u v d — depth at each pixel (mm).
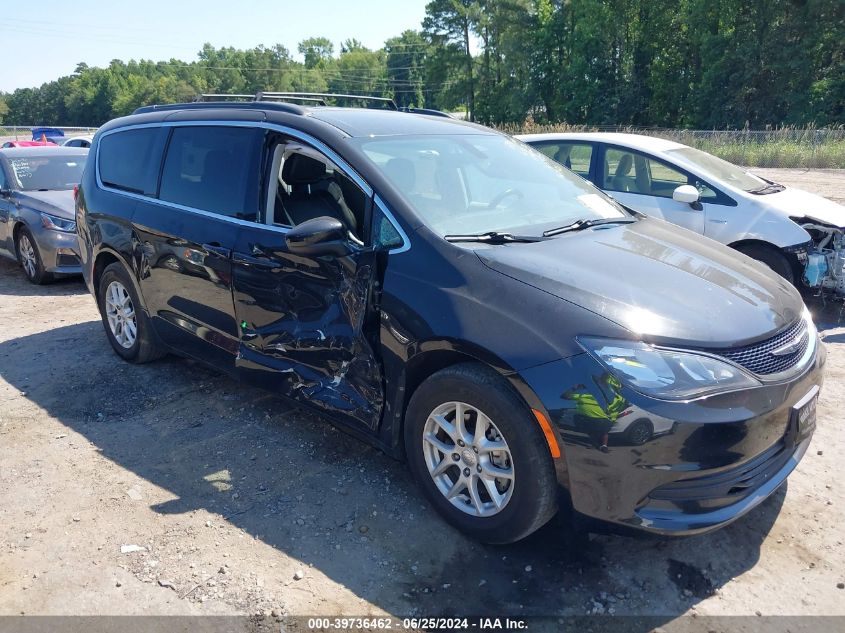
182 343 4492
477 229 3393
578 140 7477
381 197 3354
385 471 3666
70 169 9117
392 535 3117
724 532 3156
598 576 2863
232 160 4047
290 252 3543
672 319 2762
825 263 6066
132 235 4648
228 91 119312
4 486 3539
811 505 3354
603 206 4109
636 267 3145
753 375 2713
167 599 2715
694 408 2564
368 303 3219
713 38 44906
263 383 3861
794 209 6301
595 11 50719
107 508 3334
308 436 4062
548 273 2943
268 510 3311
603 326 2680
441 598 2732
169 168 4484
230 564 2918
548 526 3205
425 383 3049
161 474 3654
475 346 2809
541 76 58344
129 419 4309
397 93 116562
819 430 4117
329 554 2988
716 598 2742
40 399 4613
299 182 3826
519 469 2771
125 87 121375
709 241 3896
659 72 50156
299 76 120688
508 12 60094
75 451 3902
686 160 6844
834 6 40500
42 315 6730
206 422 4254
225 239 3926
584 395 2584
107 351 5516
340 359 3414
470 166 3887
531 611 2668
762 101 43688
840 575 2871
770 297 3166
